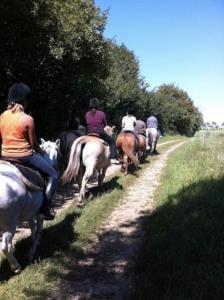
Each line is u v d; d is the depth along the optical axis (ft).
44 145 18.83
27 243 15.01
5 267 13.05
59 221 17.95
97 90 53.16
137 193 24.94
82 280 12.80
